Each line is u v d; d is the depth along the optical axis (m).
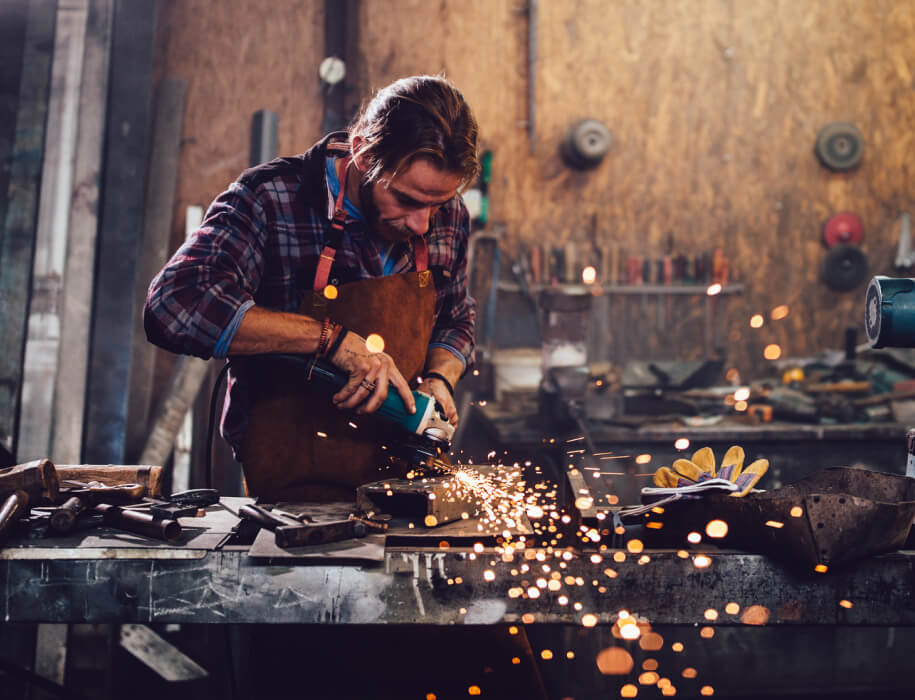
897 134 5.11
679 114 4.98
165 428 3.81
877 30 5.05
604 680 3.10
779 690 3.21
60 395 3.47
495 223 4.92
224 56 4.46
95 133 3.68
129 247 3.76
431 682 1.40
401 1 4.72
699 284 4.97
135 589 1.25
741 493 1.33
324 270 1.49
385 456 1.58
